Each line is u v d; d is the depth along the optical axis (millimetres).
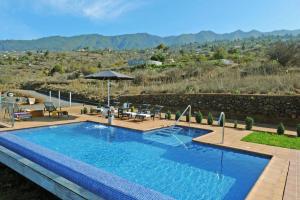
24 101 21422
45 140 10703
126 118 15109
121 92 22828
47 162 6590
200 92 18062
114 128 12914
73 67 52000
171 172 7438
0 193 6469
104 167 7805
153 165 7988
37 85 33594
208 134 11055
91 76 14617
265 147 9047
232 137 10516
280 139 10148
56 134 11688
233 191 6262
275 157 7961
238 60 35094
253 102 14922
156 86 22734
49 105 15125
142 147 9898
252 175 7215
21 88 35531
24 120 13617
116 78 14977
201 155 8953
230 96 15836
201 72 26031
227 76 22031
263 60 26953
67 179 5844
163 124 13289
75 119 14352
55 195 5754
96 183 5238
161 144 10289
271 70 21719
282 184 5945
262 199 5191
